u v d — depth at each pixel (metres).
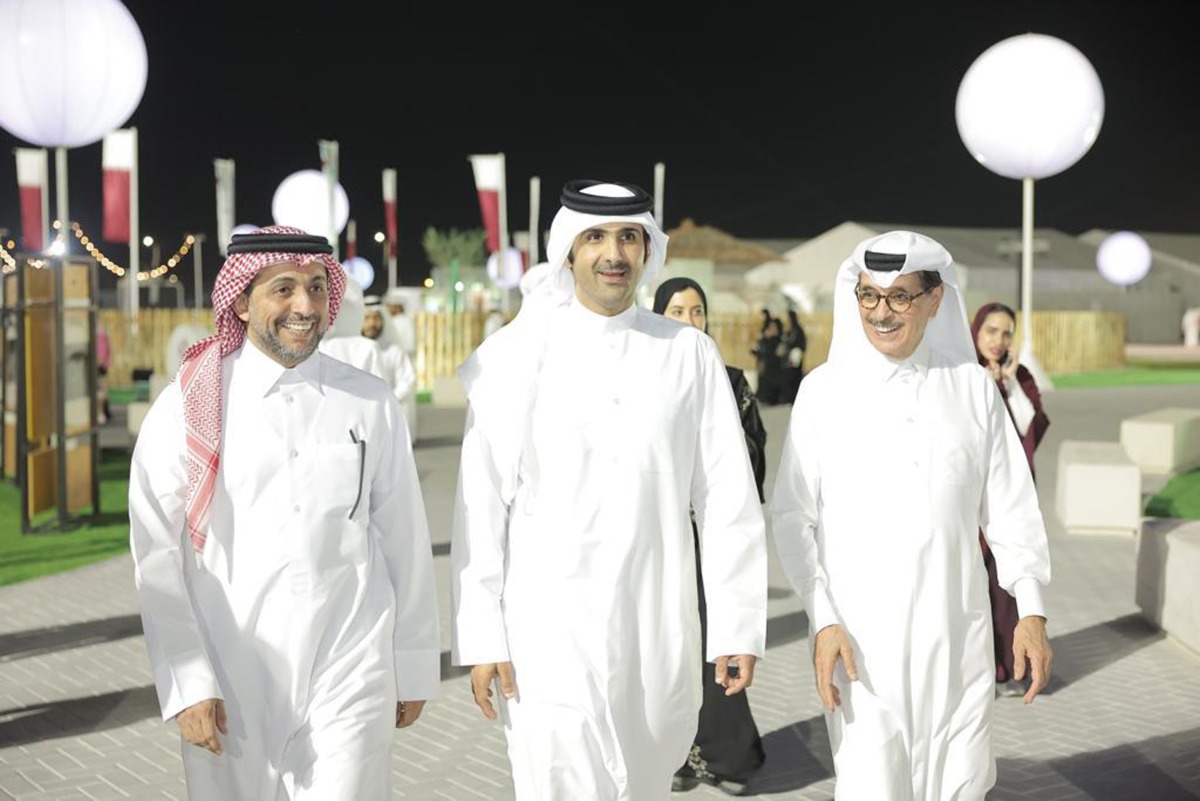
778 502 3.58
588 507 3.34
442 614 7.91
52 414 11.56
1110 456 11.38
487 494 3.42
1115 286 58.84
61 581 9.24
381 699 3.21
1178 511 11.77
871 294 3.44
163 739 5.71
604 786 3.32
